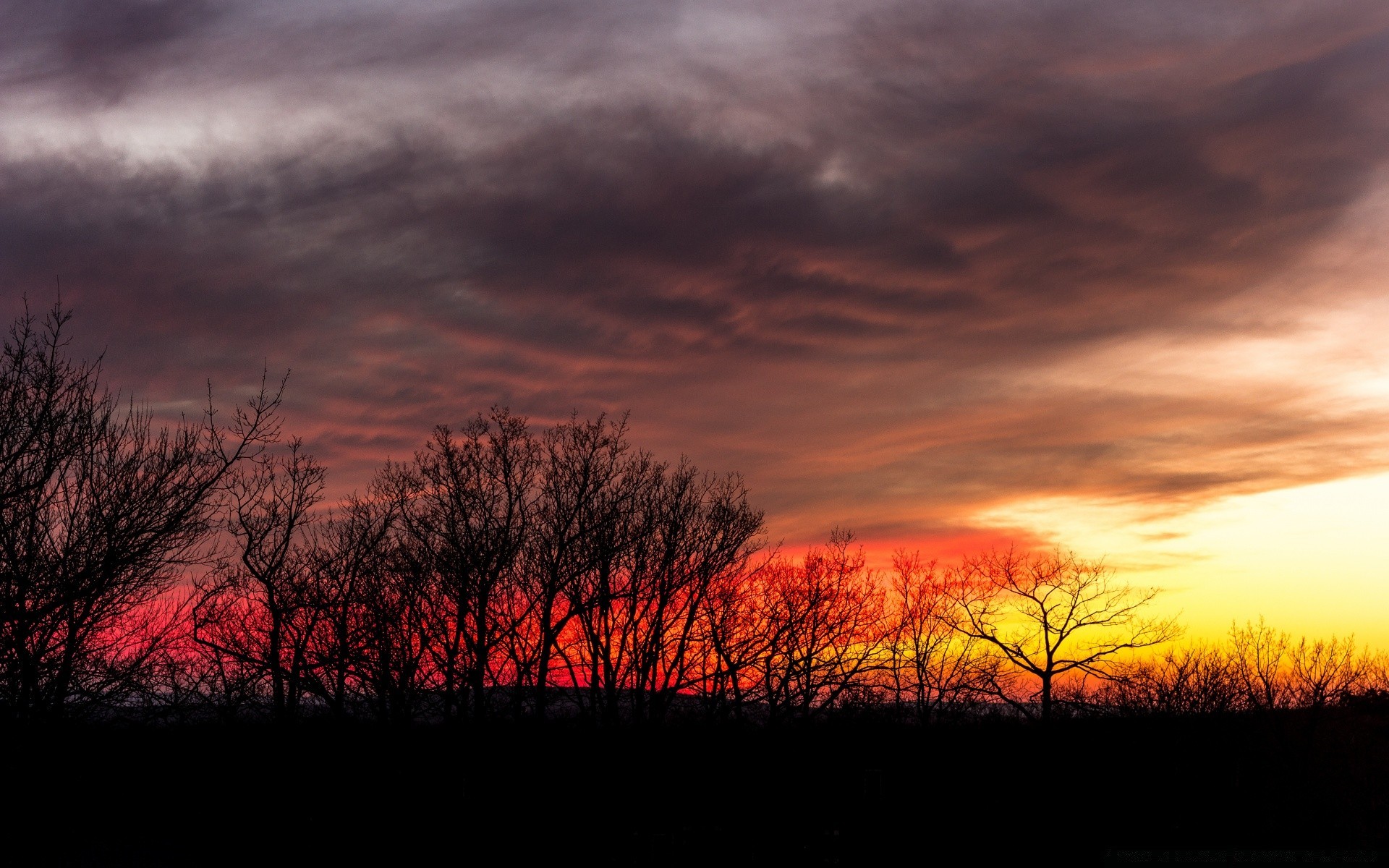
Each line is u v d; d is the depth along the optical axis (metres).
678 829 38.12
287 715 33.12
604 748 37.59
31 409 20.53
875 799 47.06
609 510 40.03
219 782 31.27
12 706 19.98
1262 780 51.97
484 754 35.50
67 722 21.25
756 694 40.44
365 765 34.16
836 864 41.00
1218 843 46.28
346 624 34.53
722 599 40.78
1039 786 50.62
